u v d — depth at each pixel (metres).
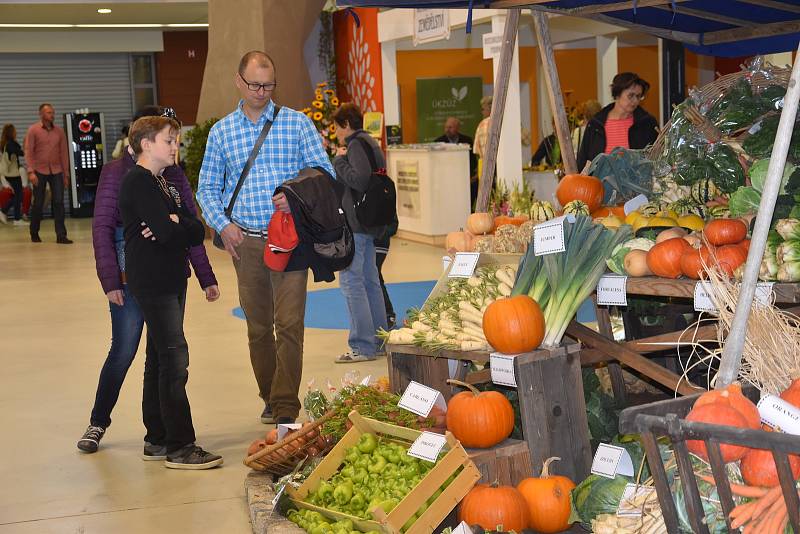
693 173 4.18
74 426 5.63
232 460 4.87
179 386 4.75
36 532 4.02
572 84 19.34
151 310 4.65
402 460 3.53
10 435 5.49
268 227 4.89
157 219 4.48
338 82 18.44
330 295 9.97
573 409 3.65
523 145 17.89
